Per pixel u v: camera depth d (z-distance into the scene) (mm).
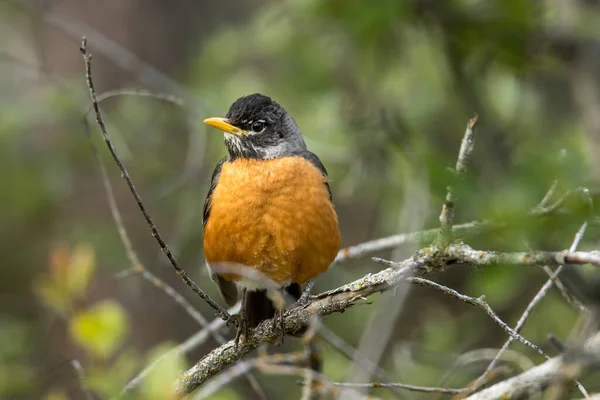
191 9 16891
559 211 5480
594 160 11078
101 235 14555
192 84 14852
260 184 8828
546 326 12508
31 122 14492
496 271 6465
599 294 7316
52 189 14883
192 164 12328
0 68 15219
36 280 14719
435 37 12852
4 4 16141
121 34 16312
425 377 11547
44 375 9930
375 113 13102
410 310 14125
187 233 13125
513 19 12156
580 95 12234
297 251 8859
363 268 13516
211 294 14195
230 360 7770
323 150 13078
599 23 11992
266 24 13961
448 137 13414
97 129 13938
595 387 10242
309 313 7625
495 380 10172
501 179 6316
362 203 15641
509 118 13539
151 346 14195
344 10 12203
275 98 14000
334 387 6406
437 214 10594
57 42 15750
